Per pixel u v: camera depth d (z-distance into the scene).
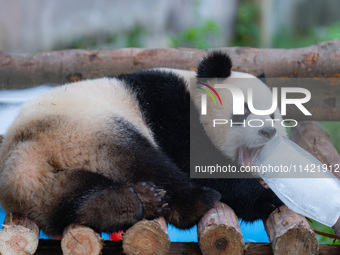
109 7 14.20
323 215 4.71
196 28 13.68
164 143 5.20
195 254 4.70
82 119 4.62
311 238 4.50
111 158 4.56
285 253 4.54
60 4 13.42
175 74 5.46
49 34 13.17
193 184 4.96
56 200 4.45
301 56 7.92
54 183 4.44
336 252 4.78
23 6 12.66
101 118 4.68
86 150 4.52
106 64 7.98
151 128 5.20
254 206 5.27
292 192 4.88
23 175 4.38
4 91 8.05
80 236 4.33
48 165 4.45
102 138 4.57
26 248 4.25
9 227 4.23
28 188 4.40
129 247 4.39
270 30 18.12
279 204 5.18
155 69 5.58
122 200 4.46
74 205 4.42
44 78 8.05
